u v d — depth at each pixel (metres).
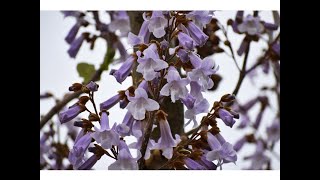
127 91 1.31
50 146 1.61
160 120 1.34
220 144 1.35
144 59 1.29
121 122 1.32
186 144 1.37
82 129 1.32
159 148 1.34
